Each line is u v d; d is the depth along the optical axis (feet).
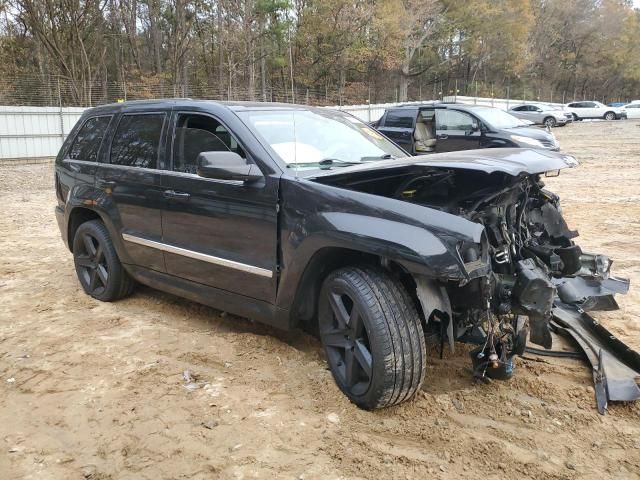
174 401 11.43
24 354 13.76
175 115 14.75
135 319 15.97
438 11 160.56
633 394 11.11
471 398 11.36
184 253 14.01
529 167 10.68
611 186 40.65
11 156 70.28
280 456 9.62
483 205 12.03
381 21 140.36
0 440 10.30
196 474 9.24
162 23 138.31
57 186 19.03
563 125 111.65
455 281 10.52
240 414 10.88
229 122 13.17
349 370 11.09
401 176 12.55
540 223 14.24
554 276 13.30
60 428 10.63
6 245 26.02
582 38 229.66
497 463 9.39
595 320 13.85
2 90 87.15
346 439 10.04
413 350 10.29
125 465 9.52
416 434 10.16
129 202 15.49
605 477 9.06
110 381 12.32
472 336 10.98
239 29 128.67
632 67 240.12
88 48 122.01
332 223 10.73
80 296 18.13
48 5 105.29
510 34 186.09
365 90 150.00
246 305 13.04
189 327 15.30
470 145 41.47
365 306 10.35
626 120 130.62
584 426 10.45
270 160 12.22
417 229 9.84
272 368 12.68
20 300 17.88
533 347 13.55
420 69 179.01
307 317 12.25
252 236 12.41
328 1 135.03
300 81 142.10
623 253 22.38
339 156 13.69
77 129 18.66
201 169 11.72
